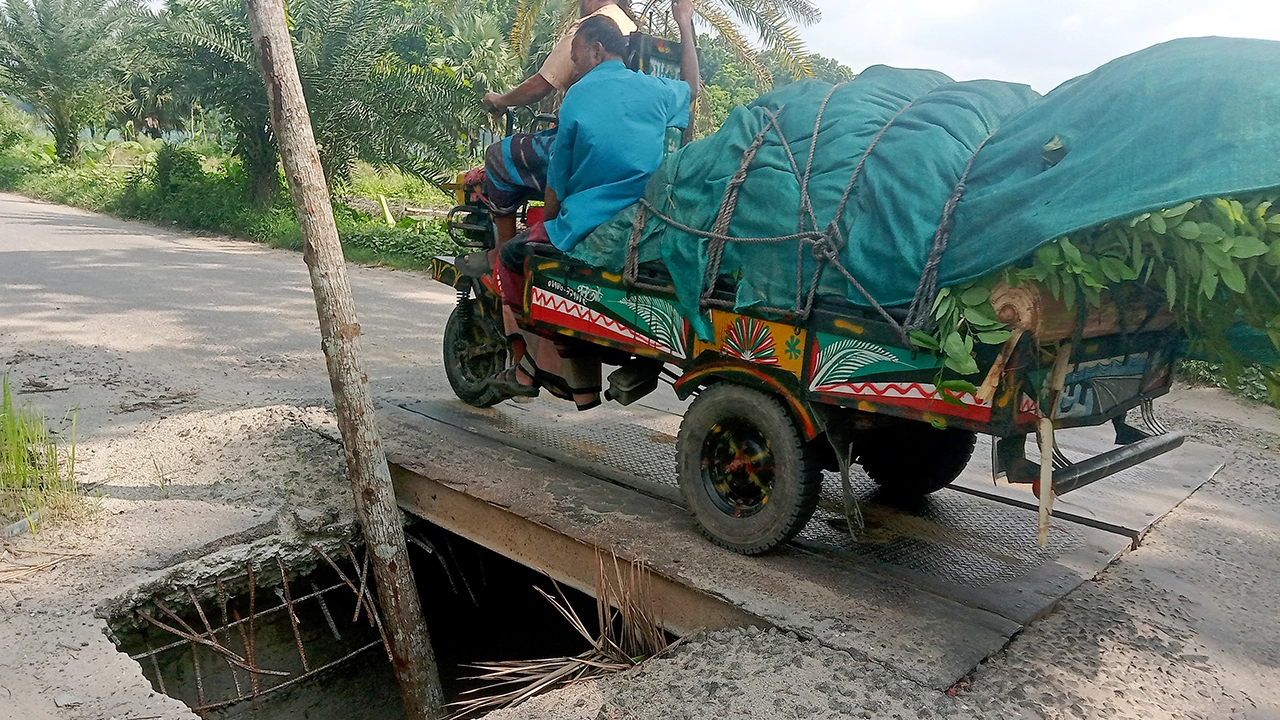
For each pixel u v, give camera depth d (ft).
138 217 64.80
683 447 13.33
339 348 13.15
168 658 13.10
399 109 56.65
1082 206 9.01
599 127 13.83
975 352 10.02
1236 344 10.73
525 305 15.39
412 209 68.85
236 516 14.66
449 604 17.35
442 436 17.49
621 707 9.93
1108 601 12.32
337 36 55.26
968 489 16.11
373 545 13.80
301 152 12.52
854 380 11.16
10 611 11.71
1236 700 10.22
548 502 14.43
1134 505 15.74
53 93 94.68
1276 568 13.75
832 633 10.84
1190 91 8.86
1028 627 11.41
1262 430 22.21
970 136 11.11
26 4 92.12
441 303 35.78
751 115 13.07
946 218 10.26
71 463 14.82
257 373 23.00
